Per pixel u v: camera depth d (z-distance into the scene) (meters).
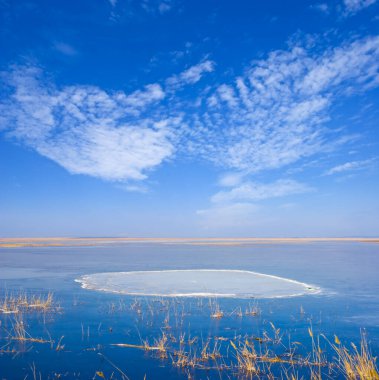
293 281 24.84
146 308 17.12
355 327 14.16
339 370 10.23
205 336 13.24
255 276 27.17
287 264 36.59
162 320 15.15
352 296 19.81
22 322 14.57
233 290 21.50
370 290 21.52
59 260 40.81
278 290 21.56
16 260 40.94
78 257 45.59
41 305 17.31
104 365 10.64
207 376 9.91
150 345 12.30
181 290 21.55
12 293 20.64
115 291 21.20
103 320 15.20
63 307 17.30
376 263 37.62
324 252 57.28
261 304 17.97
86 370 10.27
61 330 13.86
